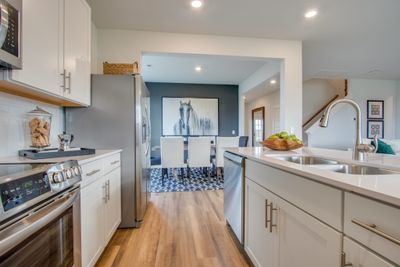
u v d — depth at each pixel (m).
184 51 3.38
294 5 2.68
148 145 3.33
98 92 2.48
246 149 2.45
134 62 3.06
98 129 2.48
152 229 2.50
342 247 0.84
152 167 6.39
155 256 1.97
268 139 2.30
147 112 3.21
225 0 2.57
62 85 1.75
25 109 1.80
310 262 1.04
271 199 1.45
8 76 1.22
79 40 2.07
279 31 3.35
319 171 1.04
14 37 1.16
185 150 5.06
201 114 6.96
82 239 1.52
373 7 2.72
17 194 0.82
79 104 2.26
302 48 4.04
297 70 3.68
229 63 4.89
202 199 3.57
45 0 1.52
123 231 2.46
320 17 2.96
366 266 0.73
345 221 0.83
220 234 2.37
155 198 3.63
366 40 3.71
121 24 3.09
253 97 7.66
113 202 2.21
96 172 1.77
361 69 5.43
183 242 2.21
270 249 1.46
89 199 1.64
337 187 0.86
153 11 2.78
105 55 3.21
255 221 1.72
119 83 2.51
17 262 0.82
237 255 1.98
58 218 1.12
